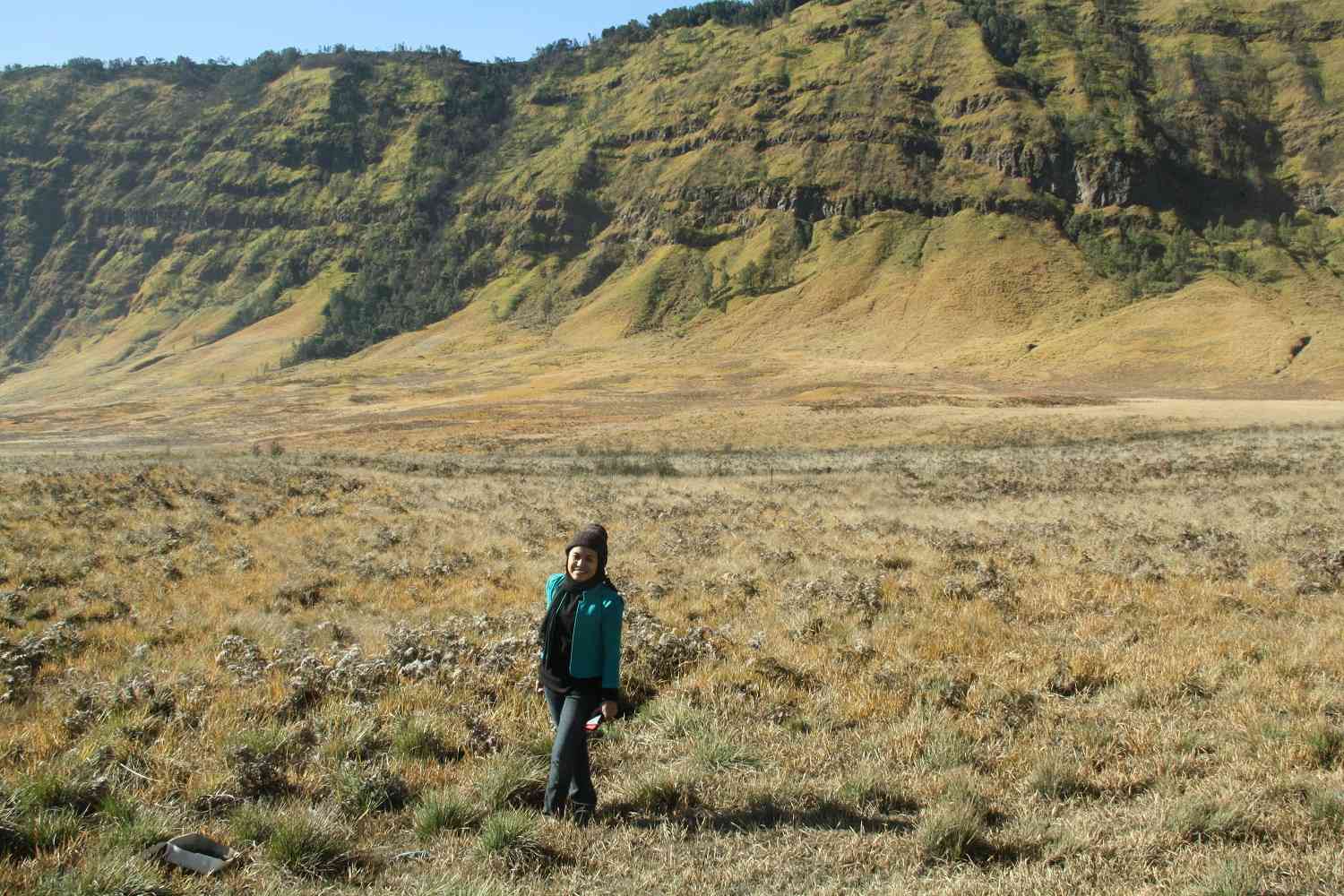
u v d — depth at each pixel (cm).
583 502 2739
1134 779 650
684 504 2728
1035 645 1017
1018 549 1739
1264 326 16550
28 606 1236
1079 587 1356
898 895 491
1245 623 1121
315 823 568
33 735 716
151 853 534
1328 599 1258
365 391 16362
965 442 6512
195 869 523
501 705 835
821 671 940
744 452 6600
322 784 654
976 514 2455
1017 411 8206
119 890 486
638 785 651
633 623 1116
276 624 1172
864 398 10250
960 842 545
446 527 2130
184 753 698
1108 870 518
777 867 534
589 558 611
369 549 1791
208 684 877
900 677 896
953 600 1283
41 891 479
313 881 520
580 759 607
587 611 607
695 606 1275
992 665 938
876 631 1103
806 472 4216
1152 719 775
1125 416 7444
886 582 1410
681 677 927
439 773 682
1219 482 3119
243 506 2353
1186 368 15012
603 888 512
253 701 824
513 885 514
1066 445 5962
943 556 1677
